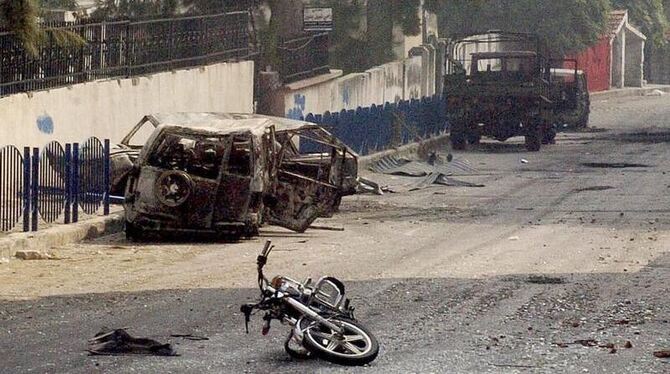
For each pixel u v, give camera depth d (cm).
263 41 10669
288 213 5753
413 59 14200
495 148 11538
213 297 3941
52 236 5231
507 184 8331
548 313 3647
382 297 3931
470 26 18700
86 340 3222
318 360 2988
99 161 5909
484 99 11094
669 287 4147
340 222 6309
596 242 5434
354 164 6262
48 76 6888
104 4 10431
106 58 7594
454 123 11188
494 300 3875
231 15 9669
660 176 8794
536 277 4384
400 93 13712
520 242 5450
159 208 5434
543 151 11181
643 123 15388
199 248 5281
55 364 2920
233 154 5622
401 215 6625
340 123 9275
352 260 4875
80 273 4528
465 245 5362
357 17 13700
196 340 3225
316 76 11119
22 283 4278
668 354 3039
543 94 11044
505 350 3111
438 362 2961
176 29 8594
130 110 7731
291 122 6397
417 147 10838
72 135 7012
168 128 5494
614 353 3075
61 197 5603
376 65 13812
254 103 10131
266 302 2961
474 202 7281
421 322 3497
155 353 3047
